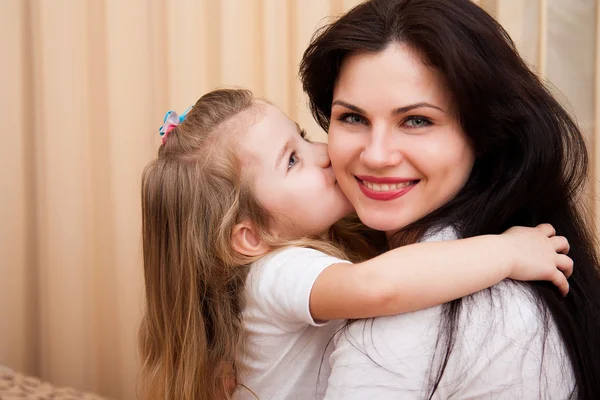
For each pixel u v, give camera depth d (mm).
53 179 2057
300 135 1133
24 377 1765
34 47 2088
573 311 897
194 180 1059
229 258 1034
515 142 898
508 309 783
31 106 2137
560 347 806
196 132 1094
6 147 2094
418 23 829
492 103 855
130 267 2041
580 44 1702
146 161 2025
